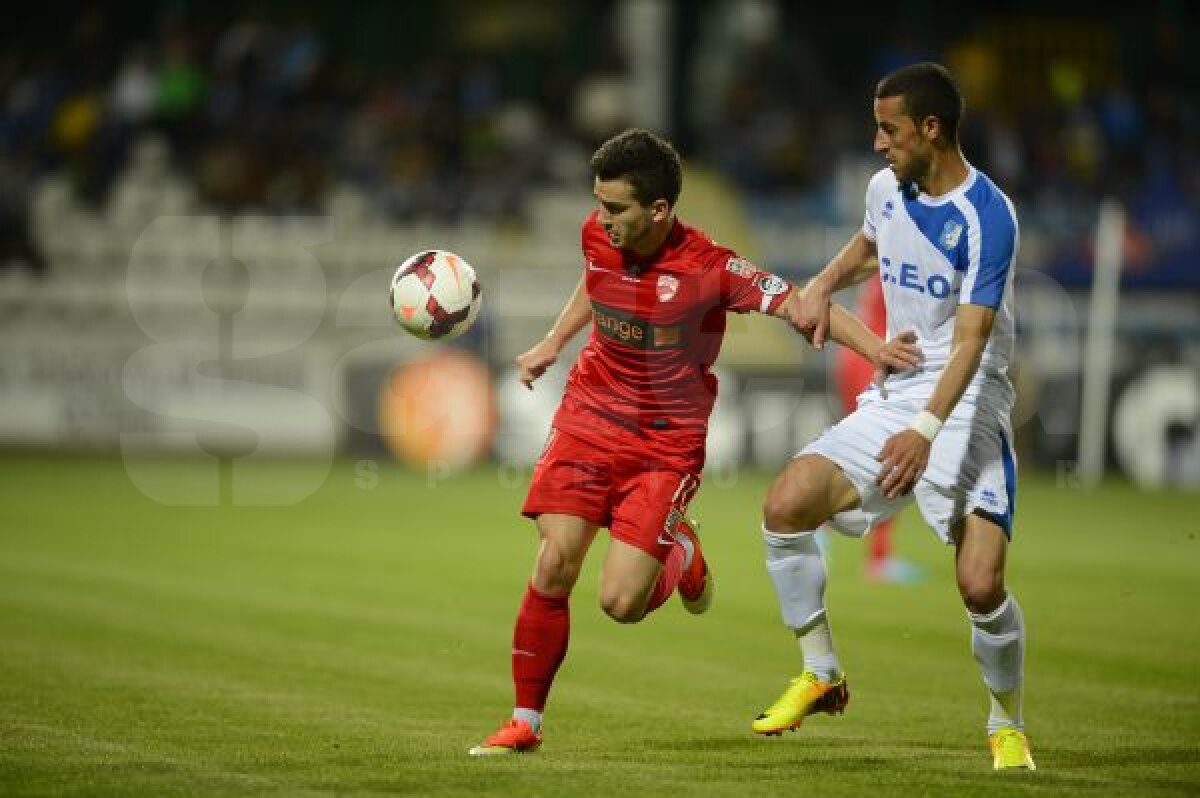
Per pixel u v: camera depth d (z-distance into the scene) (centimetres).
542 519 2194
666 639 3272
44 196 8781
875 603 3775
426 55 9681
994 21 9781
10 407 7612
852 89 9669
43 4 9569
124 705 2481
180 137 8969
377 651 3055
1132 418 7306
